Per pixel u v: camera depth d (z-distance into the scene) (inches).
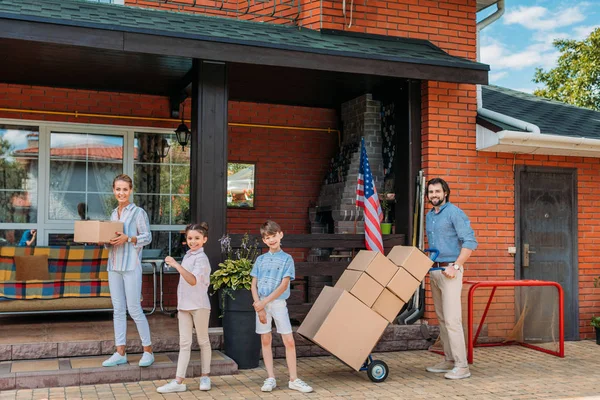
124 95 346.9
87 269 311.0
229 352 250.7
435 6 329.1
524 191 329.4
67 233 338.0
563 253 335.6
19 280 295.9
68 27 231.8
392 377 242.8
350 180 344.2
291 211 374.0
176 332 268.4
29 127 333.1
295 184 375.6
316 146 381.4
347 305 227.1
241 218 363.9
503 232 323.3
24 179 332.5
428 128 310.5
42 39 229.0
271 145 371.9
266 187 370.0
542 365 267.6
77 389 214.2
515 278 323.3
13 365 227.6
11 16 223.9
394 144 330.6
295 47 261.7
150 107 351.9
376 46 297.6
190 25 270.4
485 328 314.0
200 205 266.4
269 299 215.6
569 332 335.0
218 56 252.4
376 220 295.3
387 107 340.2
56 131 337.4
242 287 249.3
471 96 320.5
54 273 305.1
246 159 366.3
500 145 309.3
